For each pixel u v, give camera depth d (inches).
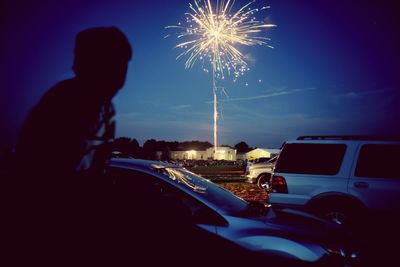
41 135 46.2
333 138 263.4
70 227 55.5
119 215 102.2
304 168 254.5
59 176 47.9
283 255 116.7
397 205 227.3
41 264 54.2
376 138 252.8
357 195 236.1
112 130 55.1
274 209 160.2
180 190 132.0
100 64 50.1
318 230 131.1
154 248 111.3
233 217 127.4
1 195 48.8
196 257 116.3
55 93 49.1
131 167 132.3
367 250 200.7
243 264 117.6
